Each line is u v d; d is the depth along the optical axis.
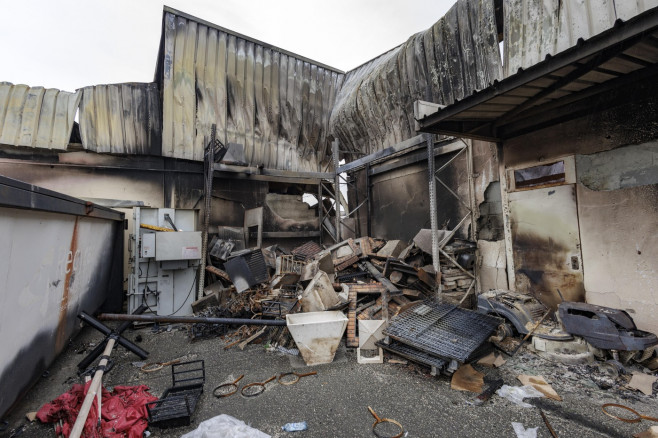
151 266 5.91
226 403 3.05
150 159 7.78
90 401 2.56
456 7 6.04
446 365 3.47
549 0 4.39
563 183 4.40
